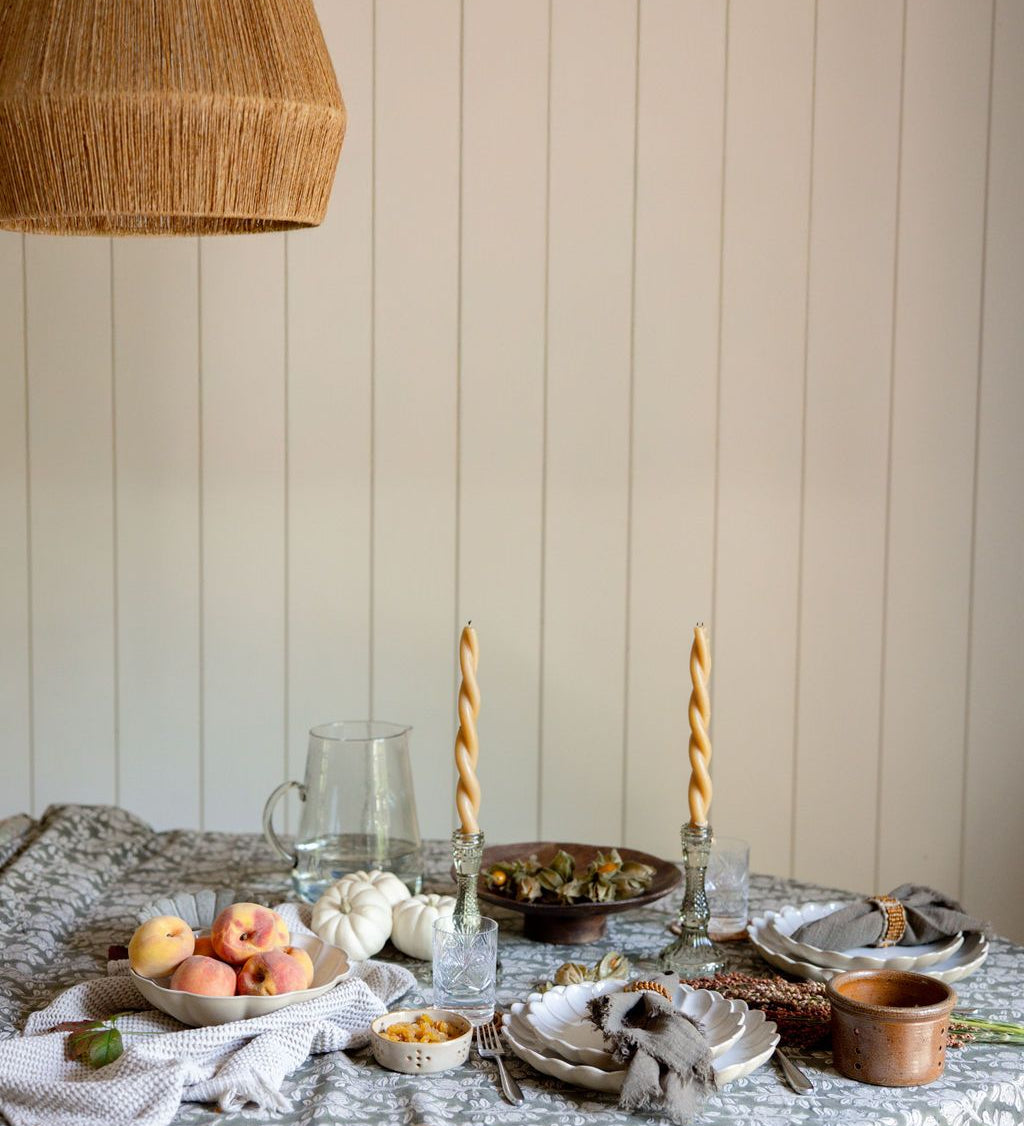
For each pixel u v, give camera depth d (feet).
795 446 8.86
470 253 8.86
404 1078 4.36
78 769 9.32
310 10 4.78
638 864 5.73
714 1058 4.22
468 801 5.08
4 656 9.29
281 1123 4.09
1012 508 8.80
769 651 8.96
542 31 8.72
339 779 5.83
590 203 8.79
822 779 9.02
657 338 8.83
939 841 9.01
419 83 8.79
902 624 8.91
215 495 9.09
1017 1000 5.01
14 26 4.41
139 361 9.04
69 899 5.99
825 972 5.09
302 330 8.96
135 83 4.30
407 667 9.11
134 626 9.21
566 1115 4.10
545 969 5.29
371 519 9.05
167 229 5.43
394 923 5.45
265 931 4.81
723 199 8.75
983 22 8.57
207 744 9.25
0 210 4.54
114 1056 4.38
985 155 8.64
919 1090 4.25
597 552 8.96
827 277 8.75
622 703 9.05
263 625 9.15
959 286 8.71
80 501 9.16
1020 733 8.91
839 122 8.67
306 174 4.68
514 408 8.92
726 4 8.66
